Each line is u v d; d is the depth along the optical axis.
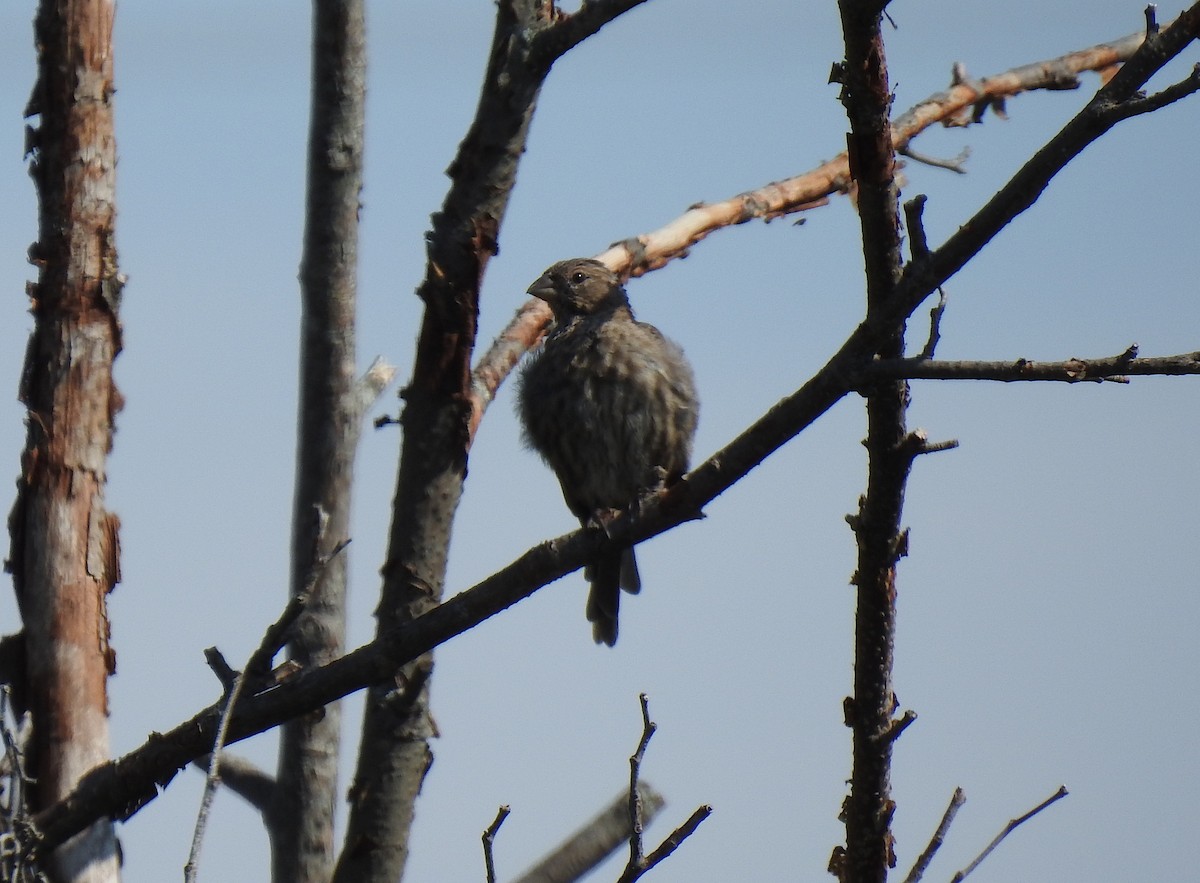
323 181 10.55
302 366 10.59
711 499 8.50
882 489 8.11
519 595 8.86
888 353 7.94
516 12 9.46
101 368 10.35
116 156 10.54
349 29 10.55
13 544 10.21
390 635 8.98
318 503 10.45
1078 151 7.15
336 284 10.54
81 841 9.55
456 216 9.47
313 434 10.51
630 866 7.21
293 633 10.27
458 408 9.66
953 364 7.46
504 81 9.39
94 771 9.34
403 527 9.70
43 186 10.41
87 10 10.42
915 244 7.43
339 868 9.52
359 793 9.50
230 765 10.21
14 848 8.26
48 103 10.41
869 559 8.33
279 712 9.02
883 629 8.45
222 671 8.49
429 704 9.61
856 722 8.62
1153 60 7.03
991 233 7.35
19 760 8.45
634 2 9.28
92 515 10.24
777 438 8.16
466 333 9.55
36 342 10.35
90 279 10.37
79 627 10.09
